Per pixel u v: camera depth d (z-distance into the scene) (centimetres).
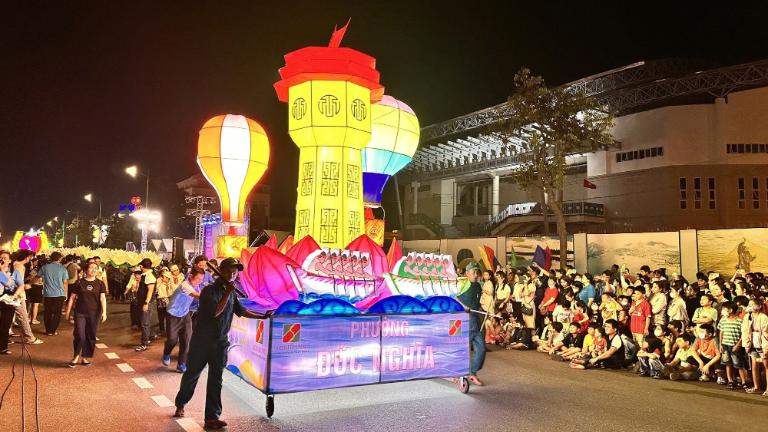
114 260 2484
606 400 786
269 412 650
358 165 1002
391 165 1309
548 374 984
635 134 3525
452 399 765
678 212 3312
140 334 1349
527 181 2273
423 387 839
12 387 768
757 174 3206
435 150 4881
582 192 4144
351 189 984
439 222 5016
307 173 989
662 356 1018
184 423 618
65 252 3048
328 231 958
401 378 740
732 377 898
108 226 5844
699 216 3272
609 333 1062
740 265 1928
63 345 1130
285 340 662
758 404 784
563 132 2202
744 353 880
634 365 1017
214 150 1327
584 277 1405
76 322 923
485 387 852
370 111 1009
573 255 2403
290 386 661
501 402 754
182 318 914
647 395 828
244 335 737
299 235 988
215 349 612
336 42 988
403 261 791
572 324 1141
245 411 680
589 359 1059
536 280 1378
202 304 616
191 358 616
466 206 5025
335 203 966
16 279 1105
